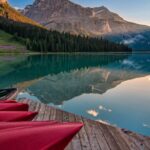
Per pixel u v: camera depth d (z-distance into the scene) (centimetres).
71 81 2777
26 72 3606
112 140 848
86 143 813
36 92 2070
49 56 9219
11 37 14762
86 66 4884
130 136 893
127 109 1519
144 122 1259
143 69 4391
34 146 333
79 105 1622
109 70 4141
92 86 2422
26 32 15000
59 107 1573
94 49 15762
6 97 945
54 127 367
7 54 10562
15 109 587
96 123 1021
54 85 2469
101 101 1744
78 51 14375
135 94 2009
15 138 345
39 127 371
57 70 4012
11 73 3434
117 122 1247
